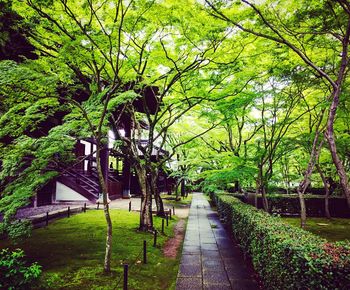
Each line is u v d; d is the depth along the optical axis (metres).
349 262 3.07
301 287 3.40
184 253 8.30
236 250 8.66
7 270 4.53
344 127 11.66
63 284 5.57
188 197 33.38
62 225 11.52
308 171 9.08
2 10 6.25
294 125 13.66
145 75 9.50
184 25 6.89
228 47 7.64
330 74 8.47
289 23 6.57
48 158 6.11
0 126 5.87
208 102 10.01
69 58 6.38
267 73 8.83
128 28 6.90
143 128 20.19
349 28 5.11
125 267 5.25
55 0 5.90
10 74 4.43
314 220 15.70
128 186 25.61
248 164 11.61
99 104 6.53
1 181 6.32
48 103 6.07
